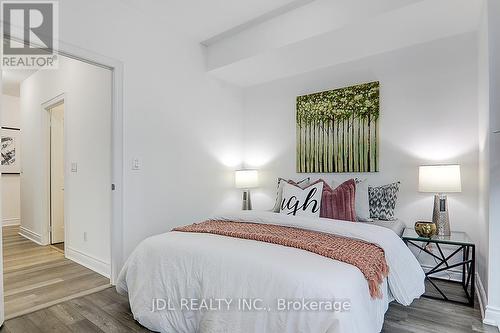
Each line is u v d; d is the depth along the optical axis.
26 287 2.62
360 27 2.56
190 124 3.46
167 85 3.20
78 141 3.41
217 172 3.82
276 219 2.38
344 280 1.39
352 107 3.27
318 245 1.75
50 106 4.00
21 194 4.69
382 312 1.74
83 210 3.30
